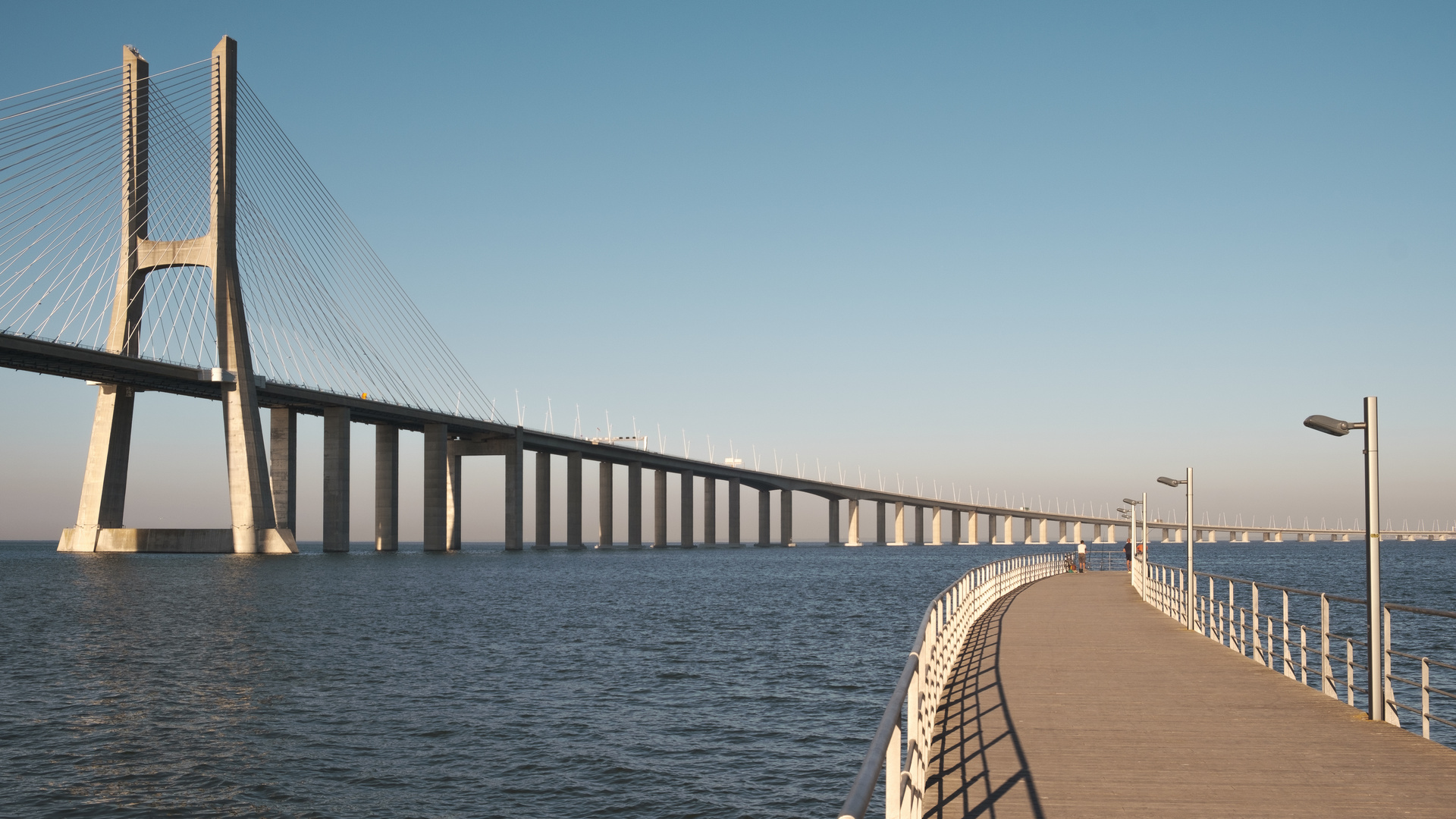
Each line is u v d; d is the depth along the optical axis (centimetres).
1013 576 5006
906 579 11112
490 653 4559
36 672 4003
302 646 4794
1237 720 1583
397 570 11669
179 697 3469
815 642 4925
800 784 2428
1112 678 2023
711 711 3228
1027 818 1087
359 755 2689
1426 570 14262
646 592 8519
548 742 2811
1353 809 1098
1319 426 1553
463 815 2211
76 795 2356
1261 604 7394
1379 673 1559
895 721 666
